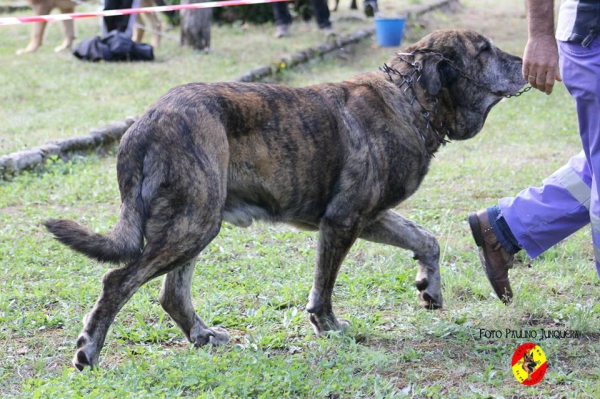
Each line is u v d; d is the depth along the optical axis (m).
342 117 4.54
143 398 3.78
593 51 3.85
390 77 4.73
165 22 17.08
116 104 10.94
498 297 4.96
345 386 3.97
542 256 5.91
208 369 4.09
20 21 7.01
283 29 15.78
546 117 10.69
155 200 4.11
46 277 5.68
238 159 4.30
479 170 8.32
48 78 12.49
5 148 8.72
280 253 6.14
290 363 4.27
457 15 19.75
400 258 5.94
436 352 4.45
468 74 4.74
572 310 4.87
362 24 17.31
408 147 4.64
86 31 16.52
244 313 5.10
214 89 4.33
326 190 4.56
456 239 6.34
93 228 6.69
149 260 4.13
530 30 4.11
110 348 4.57
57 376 4.22
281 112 4.42
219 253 6.12
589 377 4.04
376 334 4.70
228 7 17.11
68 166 8.46
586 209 4.53
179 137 4.11
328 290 4.70
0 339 4.71
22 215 7.09
